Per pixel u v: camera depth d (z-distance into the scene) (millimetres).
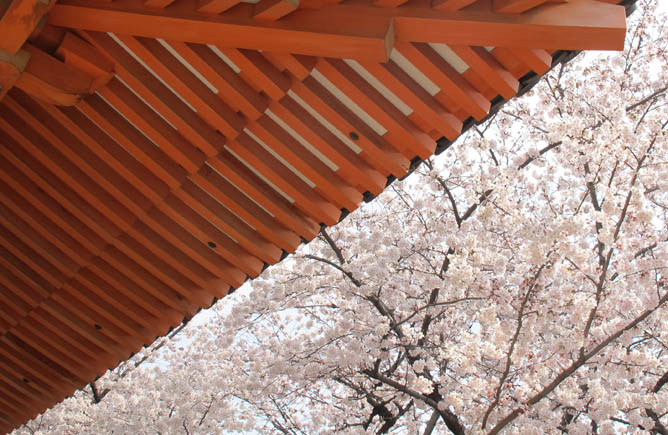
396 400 7984
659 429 6727
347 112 2625
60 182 3059
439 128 2514
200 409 9219
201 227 3148
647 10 7762
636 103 7457
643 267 6145
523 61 2289
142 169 2918
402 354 7859
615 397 6258
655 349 7387
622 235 6348
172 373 10672
